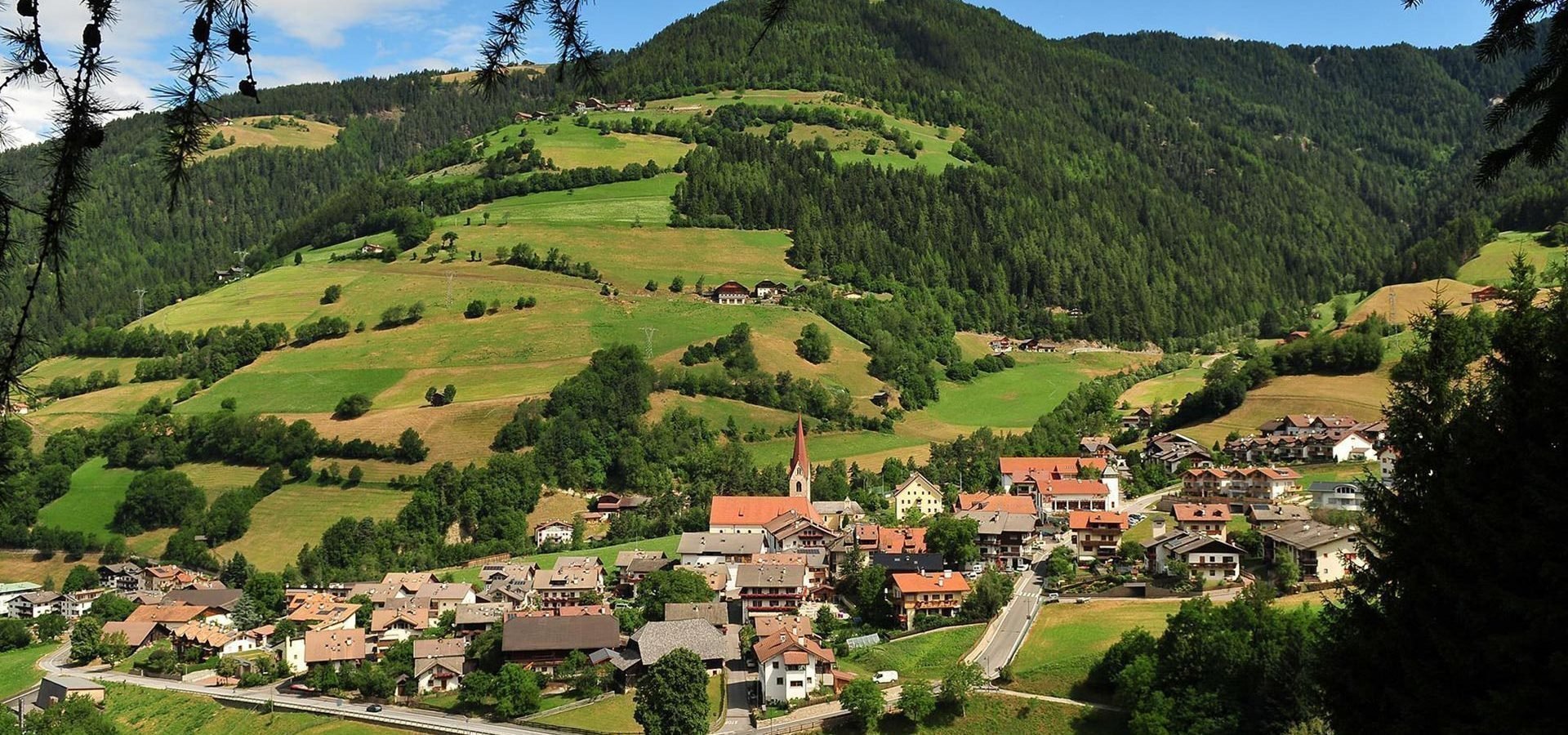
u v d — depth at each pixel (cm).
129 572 16662
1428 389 3139
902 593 12256
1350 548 11694
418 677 11538
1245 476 16400
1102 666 9656
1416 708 2562
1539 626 2328
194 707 11519
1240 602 9162
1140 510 16662
